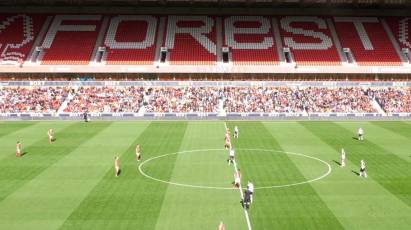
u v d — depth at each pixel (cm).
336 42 8675
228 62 8225
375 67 8138
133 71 8025
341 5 9162
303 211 3008
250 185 3067
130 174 3878
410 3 8912
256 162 4322
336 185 3578
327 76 8200
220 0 8500
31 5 9138
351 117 7300
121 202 3169
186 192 3409
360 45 8612
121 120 7106
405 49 8538
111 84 7875
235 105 7462
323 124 6738
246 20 9112
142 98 7625
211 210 3030
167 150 4831
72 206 3084
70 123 6775
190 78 8150
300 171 3991
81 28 8844
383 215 2939
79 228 2720
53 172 3922
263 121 7062
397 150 4828
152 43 8556
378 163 4269
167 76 8150
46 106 7406
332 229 2714
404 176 3825
